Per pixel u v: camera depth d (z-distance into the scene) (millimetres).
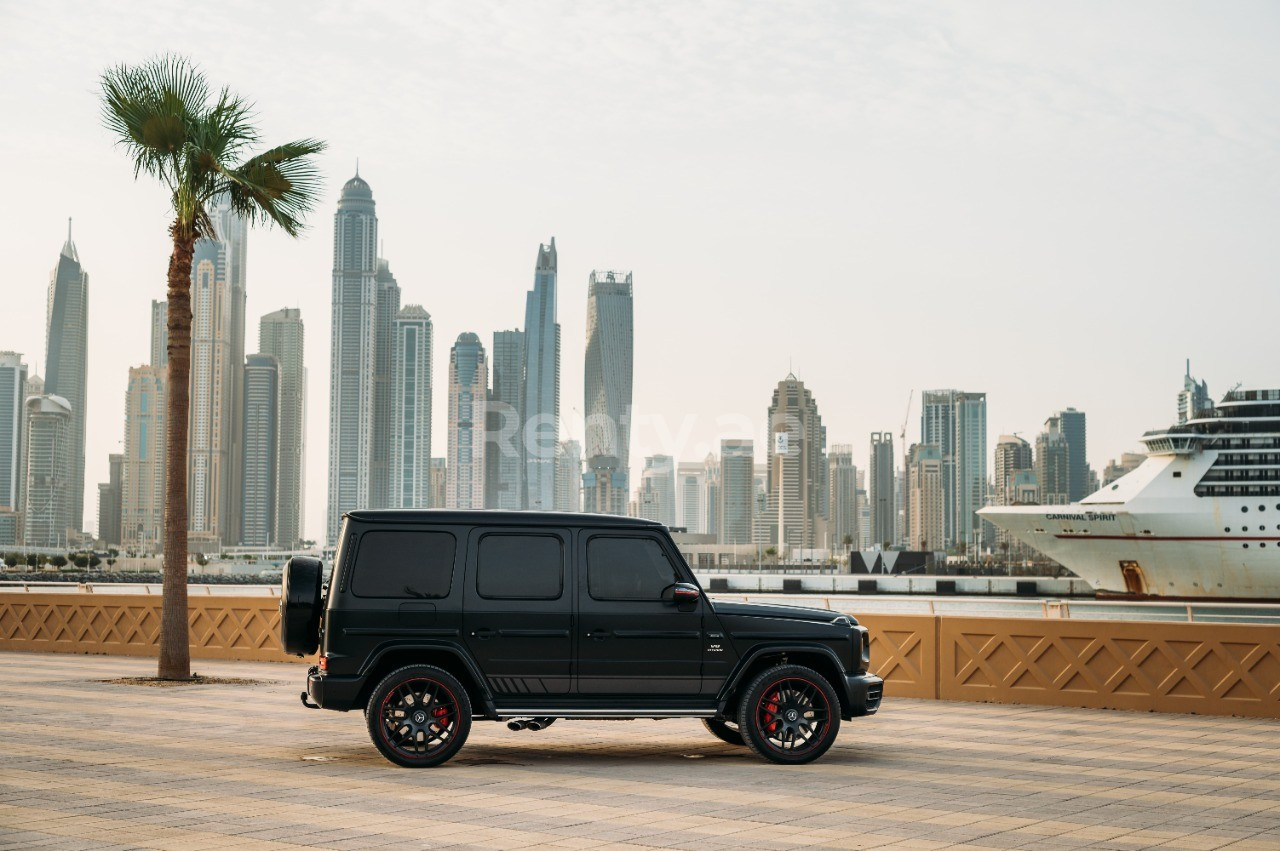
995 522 122562
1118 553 113562
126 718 15133
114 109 20578
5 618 28109
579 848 7910
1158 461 112500
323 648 11391
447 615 11383
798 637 11953
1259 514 106188
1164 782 10945
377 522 11484
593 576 11672
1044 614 18234
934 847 8062
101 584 35438
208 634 25406
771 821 8875
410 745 11352
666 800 9703
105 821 8664
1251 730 14844
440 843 8016
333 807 9258
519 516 11680
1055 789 10477
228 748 12523
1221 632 16297
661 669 11648
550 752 12617
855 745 13320
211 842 7980
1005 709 17062
